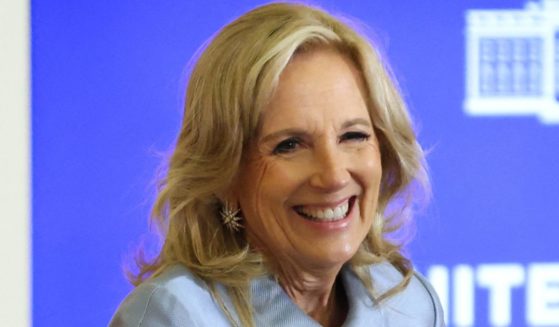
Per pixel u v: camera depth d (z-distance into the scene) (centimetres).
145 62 959
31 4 948
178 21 959
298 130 467
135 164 962
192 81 489
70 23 952
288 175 471
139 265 538
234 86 467
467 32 977
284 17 478
